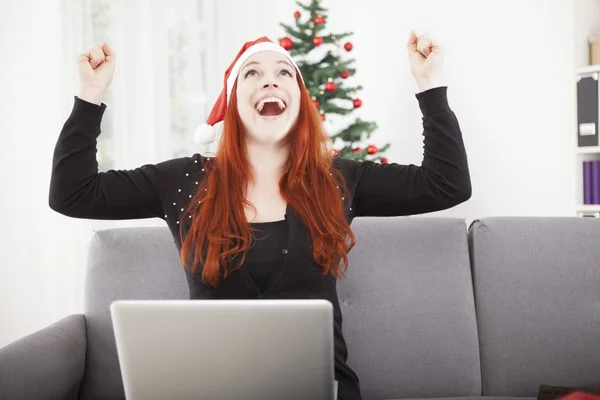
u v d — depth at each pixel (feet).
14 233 9.41
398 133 11.69
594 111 9.48
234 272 4.06
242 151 4.48
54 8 9.54
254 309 2.66
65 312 9.63
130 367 2.76
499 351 4.98
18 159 9.43
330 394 2.79
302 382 2.76
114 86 10.19
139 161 10.52
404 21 11.58
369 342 4.97
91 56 4.22
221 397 2.79
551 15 10.10
